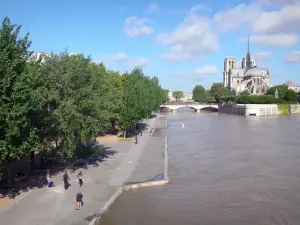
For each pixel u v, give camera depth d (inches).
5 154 1251.8
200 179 1982.0
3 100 1258.0
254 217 1418.6
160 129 4773.6
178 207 1508.4
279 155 2746.1
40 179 1718.8
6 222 1176.2
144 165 2162.9
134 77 4018.2
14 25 1318.9
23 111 1253.1
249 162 2471.7
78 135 1843.0
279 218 1411.2
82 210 1325.0
